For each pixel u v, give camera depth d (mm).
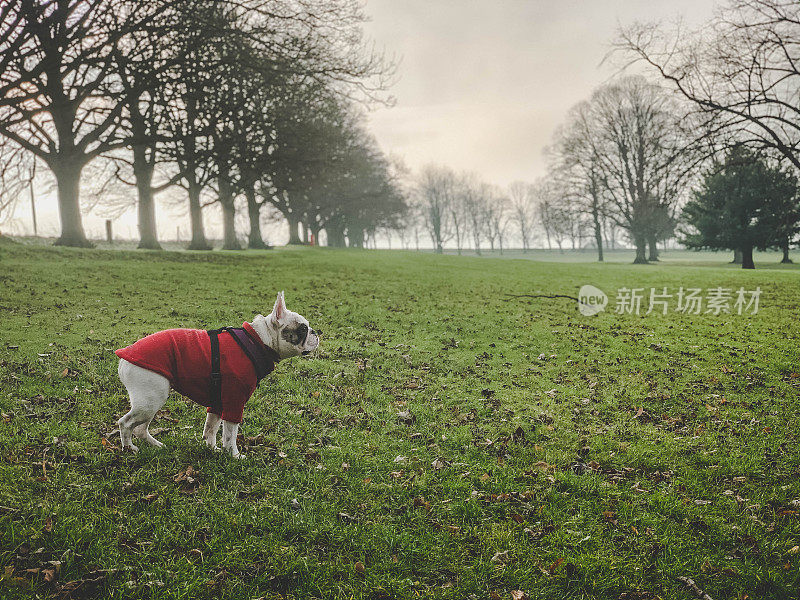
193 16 22281
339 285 21047
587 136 57562
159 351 5227
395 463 6074
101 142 28344
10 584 3527
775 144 22797
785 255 54375
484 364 10812
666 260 71562
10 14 20125
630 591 4152
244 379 5449
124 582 3709
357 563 4164
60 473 5074
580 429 7516
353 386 8836
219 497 4930
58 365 8383
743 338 13547
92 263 20859
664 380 10047
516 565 4344
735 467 6344
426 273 27562
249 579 3930
